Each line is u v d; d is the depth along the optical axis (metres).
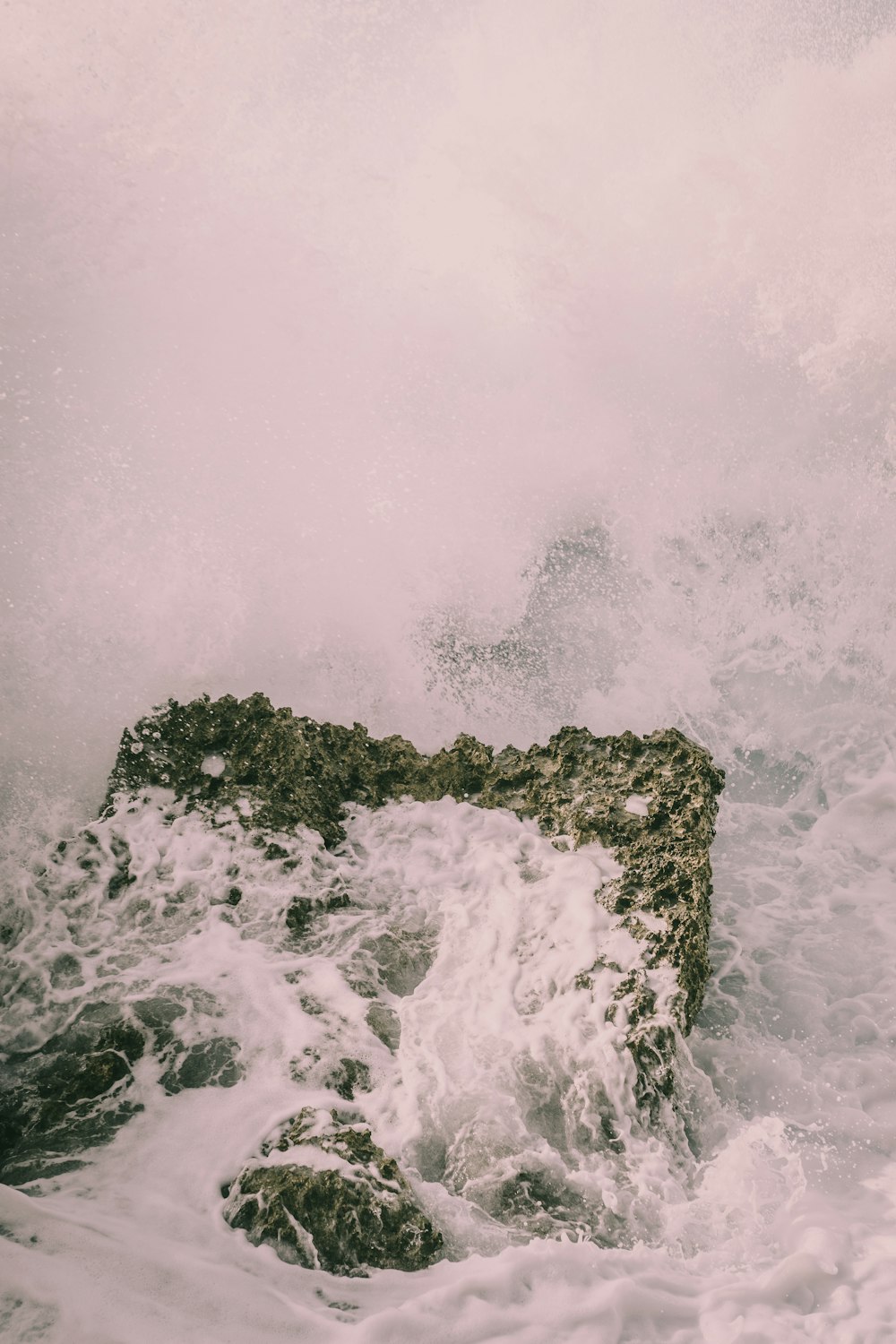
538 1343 2.80
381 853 4.95
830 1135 3.89
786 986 4.70
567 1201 3.48
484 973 4.29
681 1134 3.83
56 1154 3.50
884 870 5.46
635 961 4.23
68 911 4.57
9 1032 4.02
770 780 6.21
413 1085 3.80
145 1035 3.98
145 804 5.04
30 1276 2.73
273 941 4.45
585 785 5.12
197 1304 2.78
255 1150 3.48
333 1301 2.94
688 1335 2.94
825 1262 3.15
